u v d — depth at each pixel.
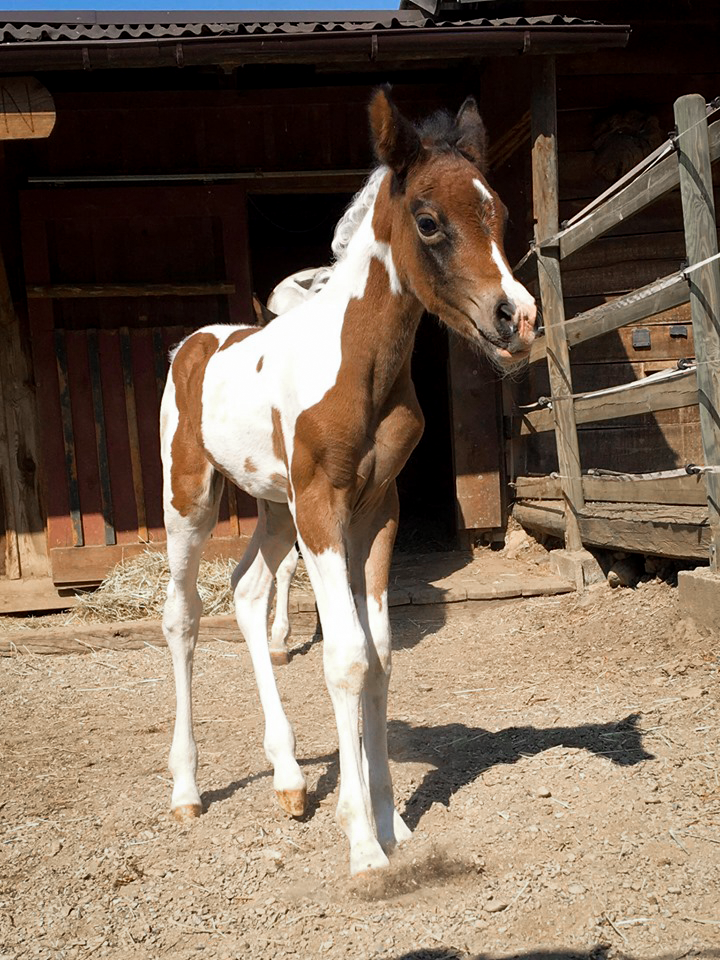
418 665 5.20
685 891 2.53
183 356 3.91
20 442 7.04
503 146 7.29
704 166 4.43
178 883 2.88
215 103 7.24
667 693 4.05
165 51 5.67
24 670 5.60
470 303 2.68
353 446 2.86
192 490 3.65
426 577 6.78
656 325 7.21
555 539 7.03
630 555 5.80
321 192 7.47
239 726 4.43
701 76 7.36
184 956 2.49
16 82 5.72
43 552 7.07
